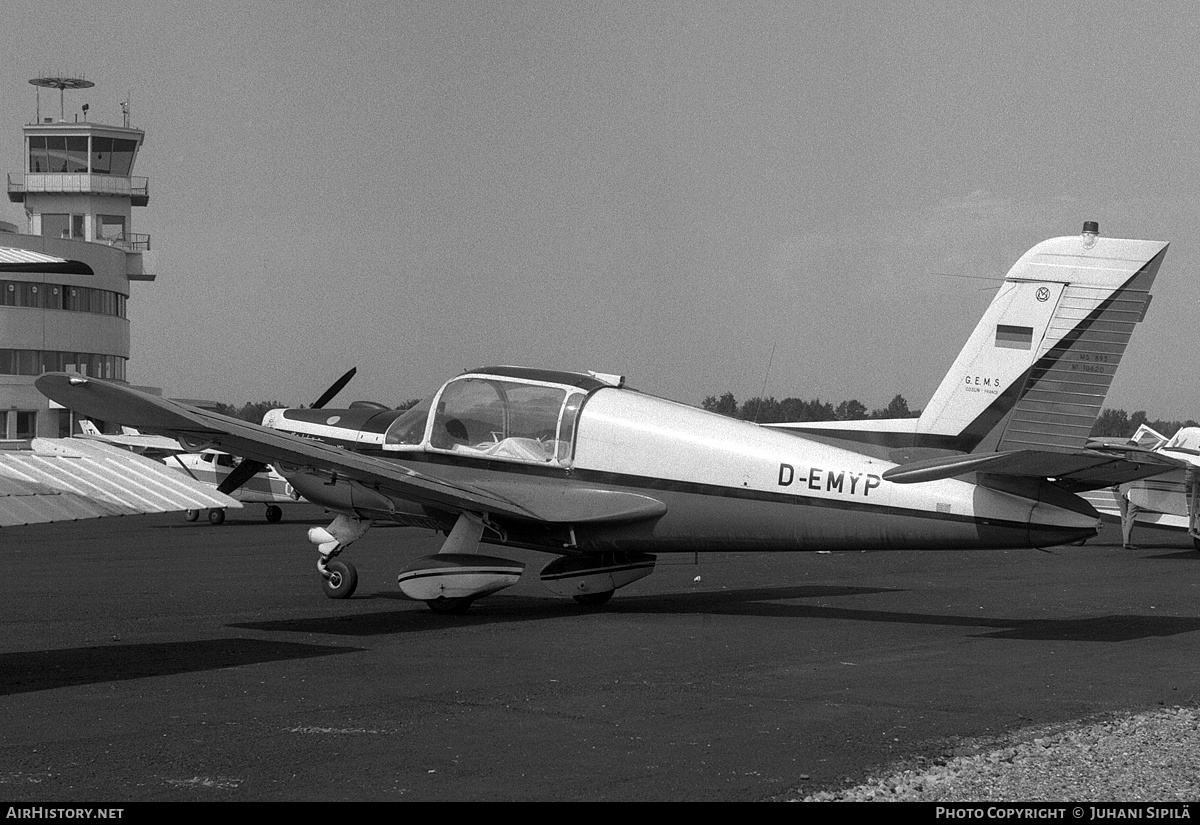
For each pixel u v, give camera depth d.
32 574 17.14
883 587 15.70
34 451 13.34
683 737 6.67
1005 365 13.01
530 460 13.02
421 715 7.25
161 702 7.60
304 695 7.88
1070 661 9.44
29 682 8.30
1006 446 13.00
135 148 67.25
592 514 12.52
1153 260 12.38
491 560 12.34
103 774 5.83
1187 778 5.78
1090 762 6.10
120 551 21.91
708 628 11.43
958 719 7.18
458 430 13.52
